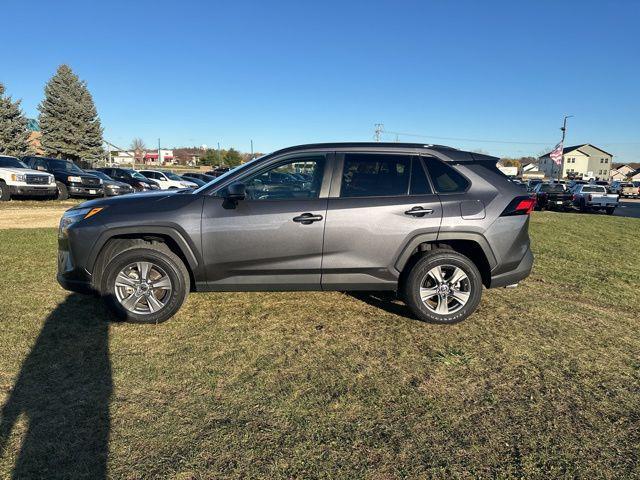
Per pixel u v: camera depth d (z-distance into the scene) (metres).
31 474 2.21
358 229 4.05
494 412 2.85
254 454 2.41
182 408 2.81
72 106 45.09
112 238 4.14
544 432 2.66
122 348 3.61
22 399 2.85
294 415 2.77
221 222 4.02
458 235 4.12
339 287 4.20
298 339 3.88
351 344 3.80
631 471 2.34
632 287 5.79
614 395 3.08
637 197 48.00
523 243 4.30
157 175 27.25
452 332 4.10
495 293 5.35
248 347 3.70
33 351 3.51
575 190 28.03
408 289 4.20
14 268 5.94
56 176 18.31
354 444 2.51
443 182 4.23
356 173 4.19
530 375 3.33
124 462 2.32
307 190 4.15
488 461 2.40
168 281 4.09
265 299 4.90
